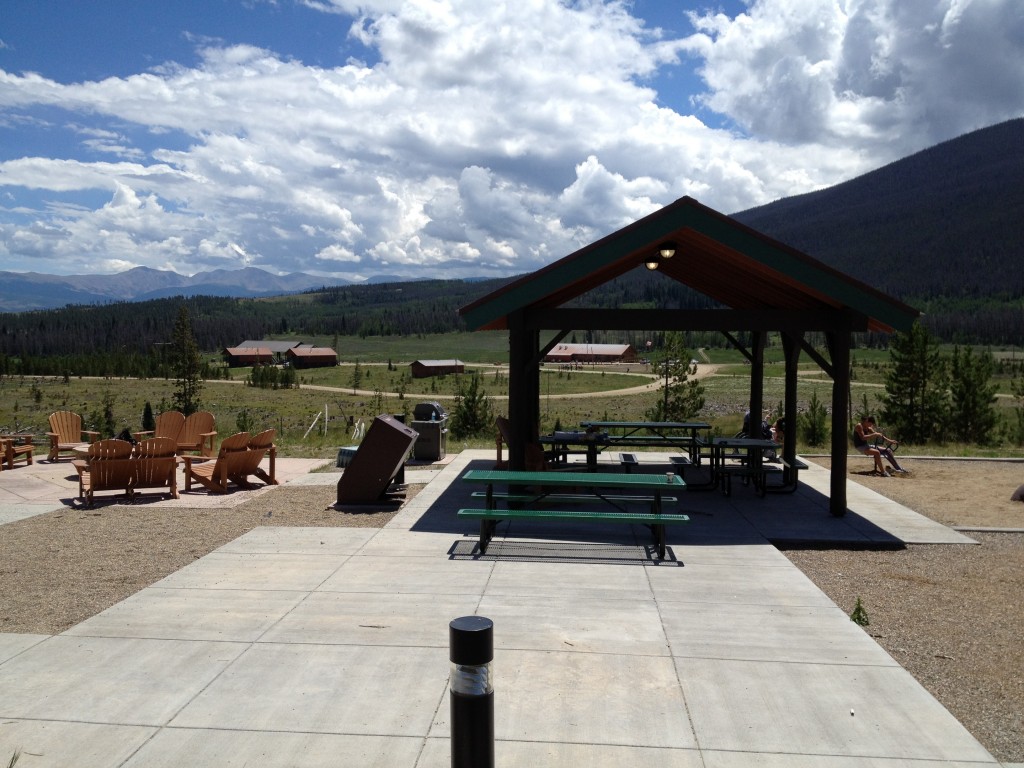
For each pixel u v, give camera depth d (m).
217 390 97.31
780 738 3.70
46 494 10.21
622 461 10.72
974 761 3.52
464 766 2.89
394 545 7.36
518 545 7.40
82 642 4.83
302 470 12.34
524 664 4.53
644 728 3.78
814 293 8.21
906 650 5.00
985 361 21.00
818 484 11.38
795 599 5.79
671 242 9.31
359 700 4.04
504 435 11.30
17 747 3.55
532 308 9.23
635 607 5.57
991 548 7.82
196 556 7.11
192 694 4.10
